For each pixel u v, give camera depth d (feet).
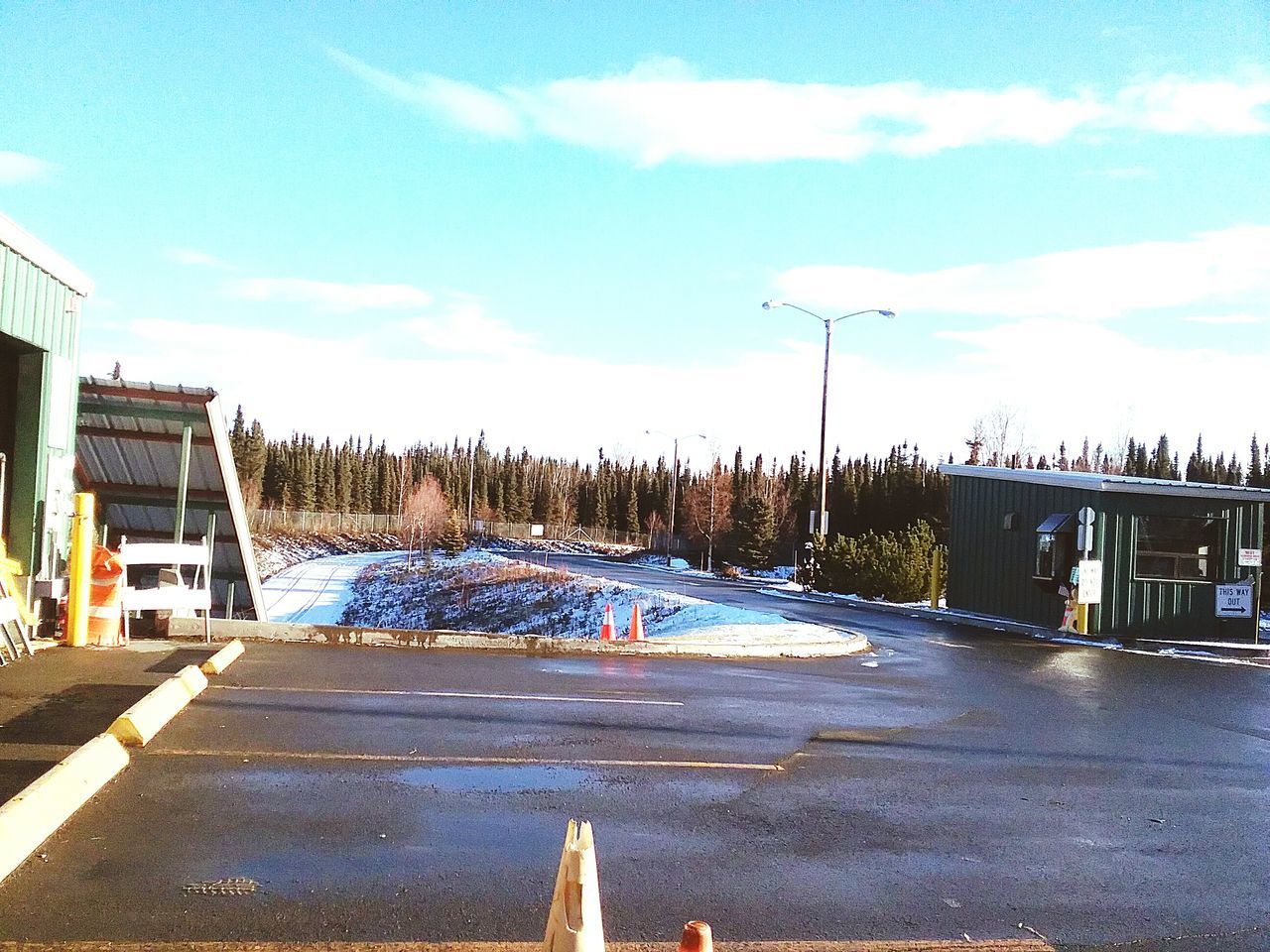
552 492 328.08
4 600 32.19
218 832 17.58
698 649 47.47
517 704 31.09
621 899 15.70
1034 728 31.89
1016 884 17.26
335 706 28.94
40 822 16.76
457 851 17.34
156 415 42.24
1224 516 68.18
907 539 100.01
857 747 27.53
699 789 22.24
